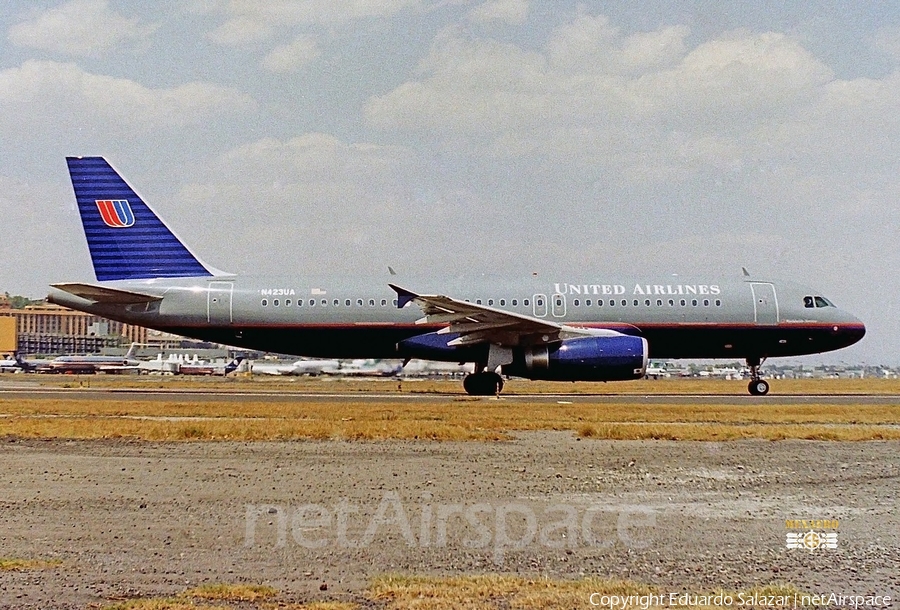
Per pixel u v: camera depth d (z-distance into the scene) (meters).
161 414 35.72
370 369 103.62
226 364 119.00
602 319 49.03
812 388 69.69
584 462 23.34
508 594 12.39
